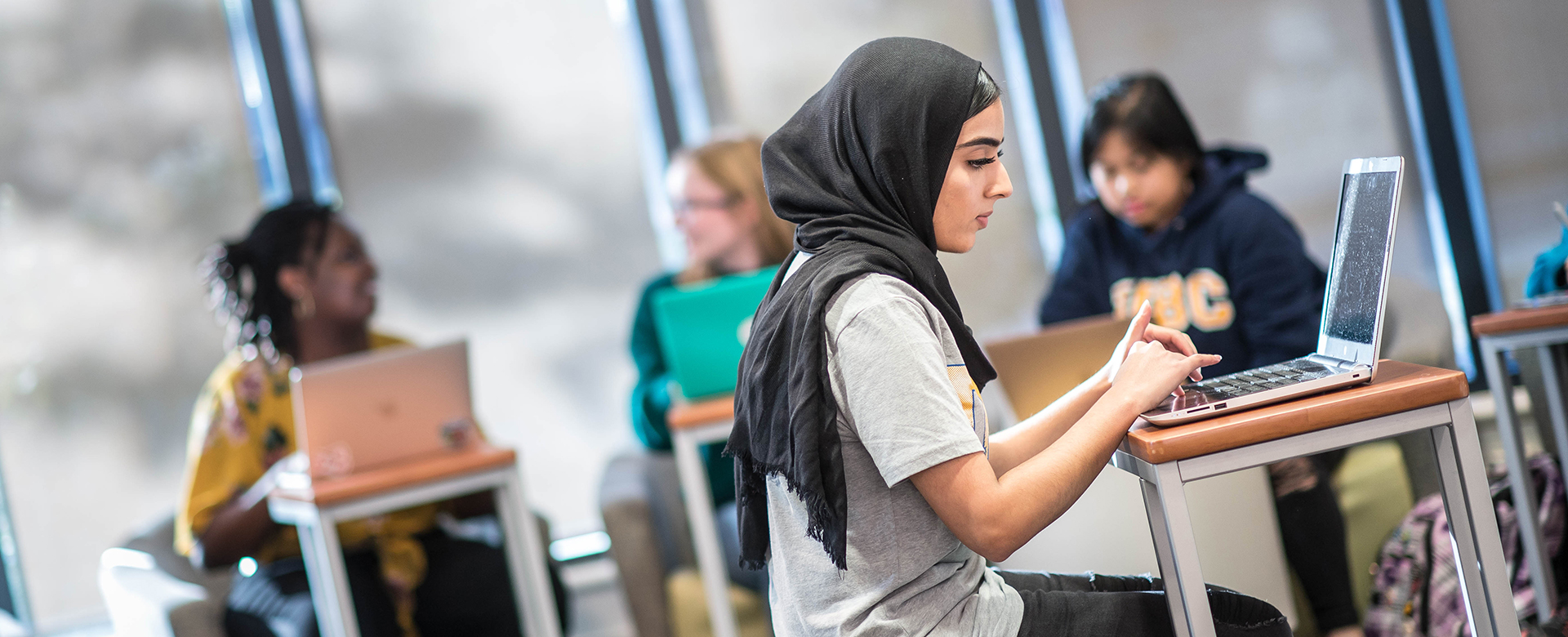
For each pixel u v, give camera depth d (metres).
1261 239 2.33
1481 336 1.71
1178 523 1.11
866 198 1.18
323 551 2.00
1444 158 3.25
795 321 1.12
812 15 3.27
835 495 1.08
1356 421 1.12
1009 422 2.09
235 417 2.38
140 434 3.12
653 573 2.56
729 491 2.77
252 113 3.19
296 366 2.47
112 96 3.08
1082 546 2.00
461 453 2.15
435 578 2.39
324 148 3.17
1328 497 2.17
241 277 2.46
